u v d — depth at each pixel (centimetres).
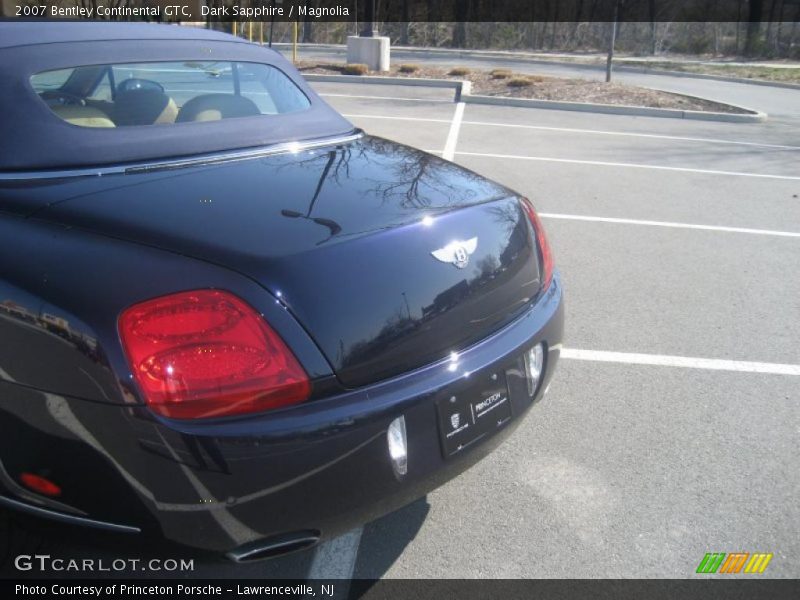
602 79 1944
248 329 175
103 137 245
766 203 716
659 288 487
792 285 500
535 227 262
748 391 358
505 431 227
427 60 2428
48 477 183
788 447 313
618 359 387
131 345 170
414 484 201
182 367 170
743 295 480
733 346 406
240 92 308
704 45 3034
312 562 243
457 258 214
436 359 207
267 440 174
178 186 224
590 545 254
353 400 186
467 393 210
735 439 318
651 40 3089
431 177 257
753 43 2902
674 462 301
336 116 325
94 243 189
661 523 265
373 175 250
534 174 799
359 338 188
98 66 268
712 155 947
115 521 181
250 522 180
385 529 259
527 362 235
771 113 1407
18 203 208
